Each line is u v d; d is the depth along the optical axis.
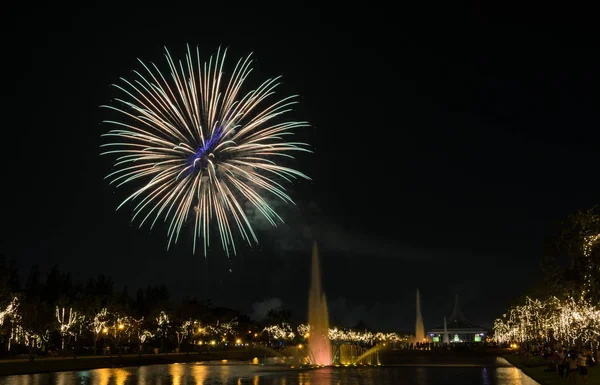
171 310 154.25
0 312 88.25
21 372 76.69
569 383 48.31
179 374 75.88
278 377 68.38
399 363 102.69
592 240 45.22
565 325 83.50
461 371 79.00
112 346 138.75
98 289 163.12
